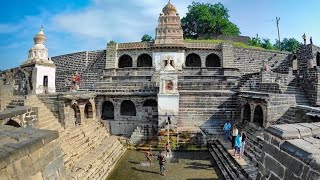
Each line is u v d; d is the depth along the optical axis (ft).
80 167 51.65
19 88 75.56
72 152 56.39
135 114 87.15
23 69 76.23
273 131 20.68
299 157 17.19
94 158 57.88
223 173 54.39
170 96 76.48
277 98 63.31
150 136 78.18
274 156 20.11
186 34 197.47
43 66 79.20
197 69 118.62
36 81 76.07
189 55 126.31
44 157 19.31
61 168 21.35
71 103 69.26
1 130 21.30
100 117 86.69
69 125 68.59
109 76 116.98
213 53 123.13
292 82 85.76
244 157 56.08
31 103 63.21
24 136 19.47
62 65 137.80
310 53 111.34
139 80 113.70
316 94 75.25
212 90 91.66
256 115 70.59
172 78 77.41
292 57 128.06
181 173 56.18
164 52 119.34
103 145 69.21
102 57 127.24
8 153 15.83
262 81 84.43
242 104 77.97
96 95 85.40
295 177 17.29
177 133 75.00
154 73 113.50
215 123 81.92
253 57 128.47
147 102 85.92
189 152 71.00
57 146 21.39
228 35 175.73
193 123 82.53
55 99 67.05
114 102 85.71
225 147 64.13
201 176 54.39
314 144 18.37
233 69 119.34
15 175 16.12
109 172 57.82
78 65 131.54
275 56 130.93
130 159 67.15
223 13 198.18
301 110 56.95
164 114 76.33
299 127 20.54
